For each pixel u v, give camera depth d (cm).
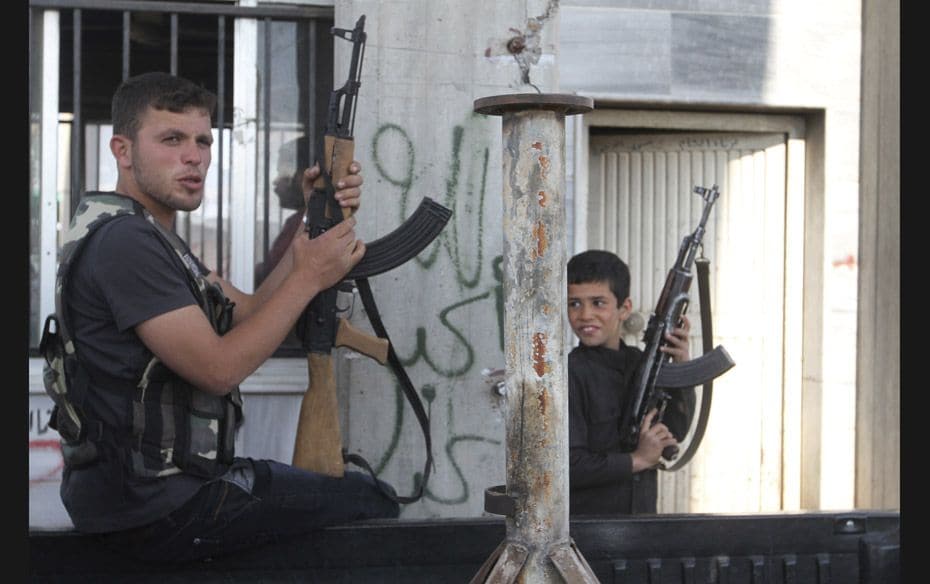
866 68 863
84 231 478
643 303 907
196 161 502
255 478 500
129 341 469
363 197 692
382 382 691
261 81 764
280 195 768
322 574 520
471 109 699
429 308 696
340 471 550
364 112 691
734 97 847
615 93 830
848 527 557
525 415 437
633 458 626
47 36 749
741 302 902
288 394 752
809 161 889
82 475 482
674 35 836
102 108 874
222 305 507
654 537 542
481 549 530
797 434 898
